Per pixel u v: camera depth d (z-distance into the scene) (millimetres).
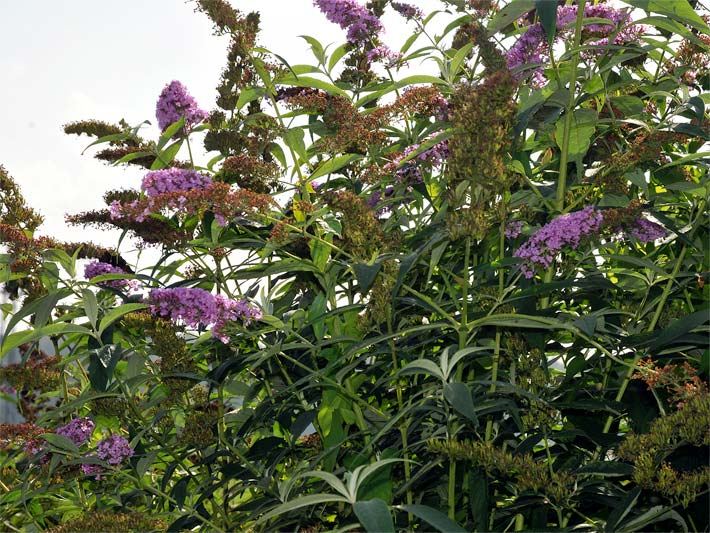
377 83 3707
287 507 1854
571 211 2889
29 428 2982
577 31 2709
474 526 2420
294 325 3039
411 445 2475
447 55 3516
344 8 3600
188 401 2990
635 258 2561
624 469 2146
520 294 2488
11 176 3117
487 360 2855
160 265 3232
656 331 2432
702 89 3373
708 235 2826
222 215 2662
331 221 2715
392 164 2951
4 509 3324
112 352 2791
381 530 1592
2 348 2730
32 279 3088
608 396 2797
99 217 3150
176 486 2910
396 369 2721
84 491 3607
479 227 2250
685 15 2625
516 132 2566
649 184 3242
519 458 2143
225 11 3205
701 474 1952
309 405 2986
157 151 3369
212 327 2703
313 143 3240
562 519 2418
